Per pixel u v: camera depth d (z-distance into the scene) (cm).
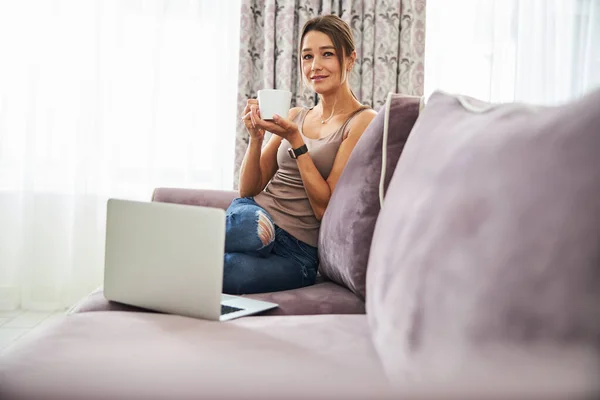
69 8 286
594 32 326
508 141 53
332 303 118
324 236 136
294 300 118
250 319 98
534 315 41
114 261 109
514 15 322
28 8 283
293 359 69
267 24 287
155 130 294
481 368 42
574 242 41
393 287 64
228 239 139
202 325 89
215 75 301
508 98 325
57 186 288
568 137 45
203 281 95
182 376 51
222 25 298
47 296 288
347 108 169
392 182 87
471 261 49
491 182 51
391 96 124
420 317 55
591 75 327
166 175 300
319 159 159
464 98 83
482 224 50
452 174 60
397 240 69
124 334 81
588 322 39
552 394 35
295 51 293
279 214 156
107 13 290
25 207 286
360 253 119
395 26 295
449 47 318
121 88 293
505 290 44
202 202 184
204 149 303
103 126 291
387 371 61
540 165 46
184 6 297
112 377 52
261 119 152
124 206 107
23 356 67
